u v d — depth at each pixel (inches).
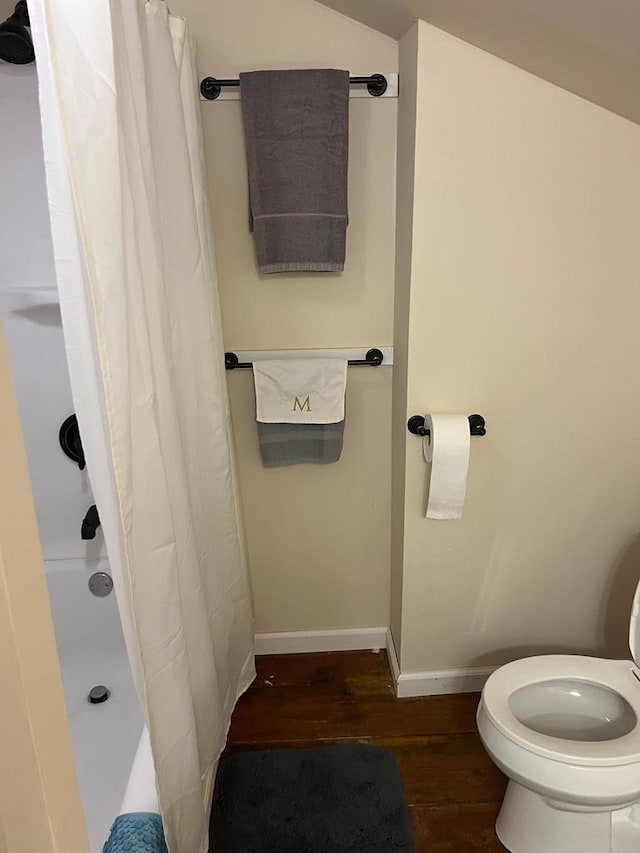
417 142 60.4
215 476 67.0
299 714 78.9
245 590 77.7
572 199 62.6
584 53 49.2
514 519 74.4
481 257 64.3
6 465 21.0
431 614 78.4
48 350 70.9
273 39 64.9
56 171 34.9
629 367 68.7
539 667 63.6
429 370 68.1
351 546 85.0
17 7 55.1
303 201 65.3
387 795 67.5
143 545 44.2
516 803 61.2
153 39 49.9
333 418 74.4
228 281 72.8
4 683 21.2
